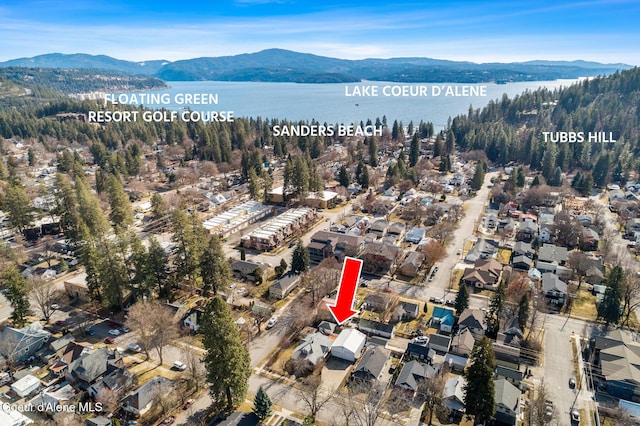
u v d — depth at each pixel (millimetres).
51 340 63938
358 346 59562
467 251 95188
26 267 89625
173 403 50750
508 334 61438
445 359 58125
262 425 47219
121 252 75000
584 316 69125
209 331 46094
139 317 58688
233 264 85000
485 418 46312
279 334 65125
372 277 83375
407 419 48562
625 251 93375
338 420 48031
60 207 106938
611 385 52562
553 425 46938
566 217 102688
